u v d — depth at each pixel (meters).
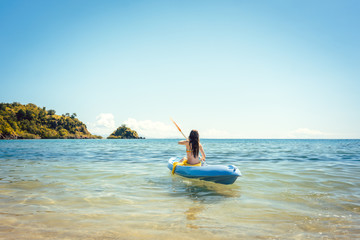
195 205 3.65
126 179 5.76
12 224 2.79
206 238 2.47
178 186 5.01
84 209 3.40
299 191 4.59
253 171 7.03
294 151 17.33
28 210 3.32
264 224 2.89
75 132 167.12
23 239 2.38
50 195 4.16
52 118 159.75
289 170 7.25
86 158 11.27
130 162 9.51
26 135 129.62
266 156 12.45
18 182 5.29
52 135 148.00
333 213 3.31
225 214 3.24
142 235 2.53
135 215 3.17
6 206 3.49
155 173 6.66
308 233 2.62
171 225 2.82
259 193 4.45
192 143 6.06
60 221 2.91
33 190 4.54
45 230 2.62
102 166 8.17
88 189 4.66
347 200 3.96
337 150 18.78
